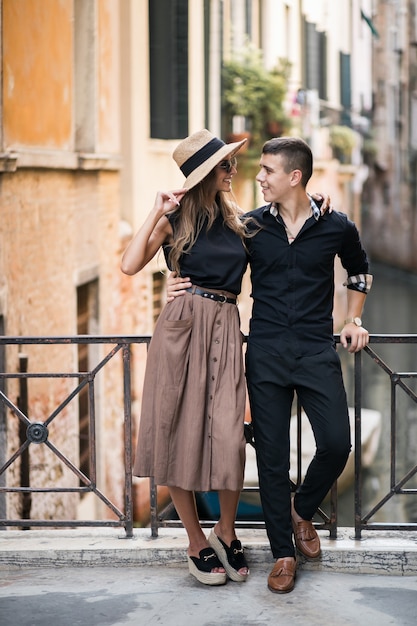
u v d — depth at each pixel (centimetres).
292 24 2369
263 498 474
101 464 1276
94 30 1262
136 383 1423
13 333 1006
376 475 1750
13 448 989
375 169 4828
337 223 464
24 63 1052
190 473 456
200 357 458
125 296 1405
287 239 462
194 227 459
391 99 4656
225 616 449
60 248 1156
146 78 1466
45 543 519
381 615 448
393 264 4909
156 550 510
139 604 464
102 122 1305
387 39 4591
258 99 1859
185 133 1496
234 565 487
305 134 2312
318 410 462
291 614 450
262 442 469
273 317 466
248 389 475
